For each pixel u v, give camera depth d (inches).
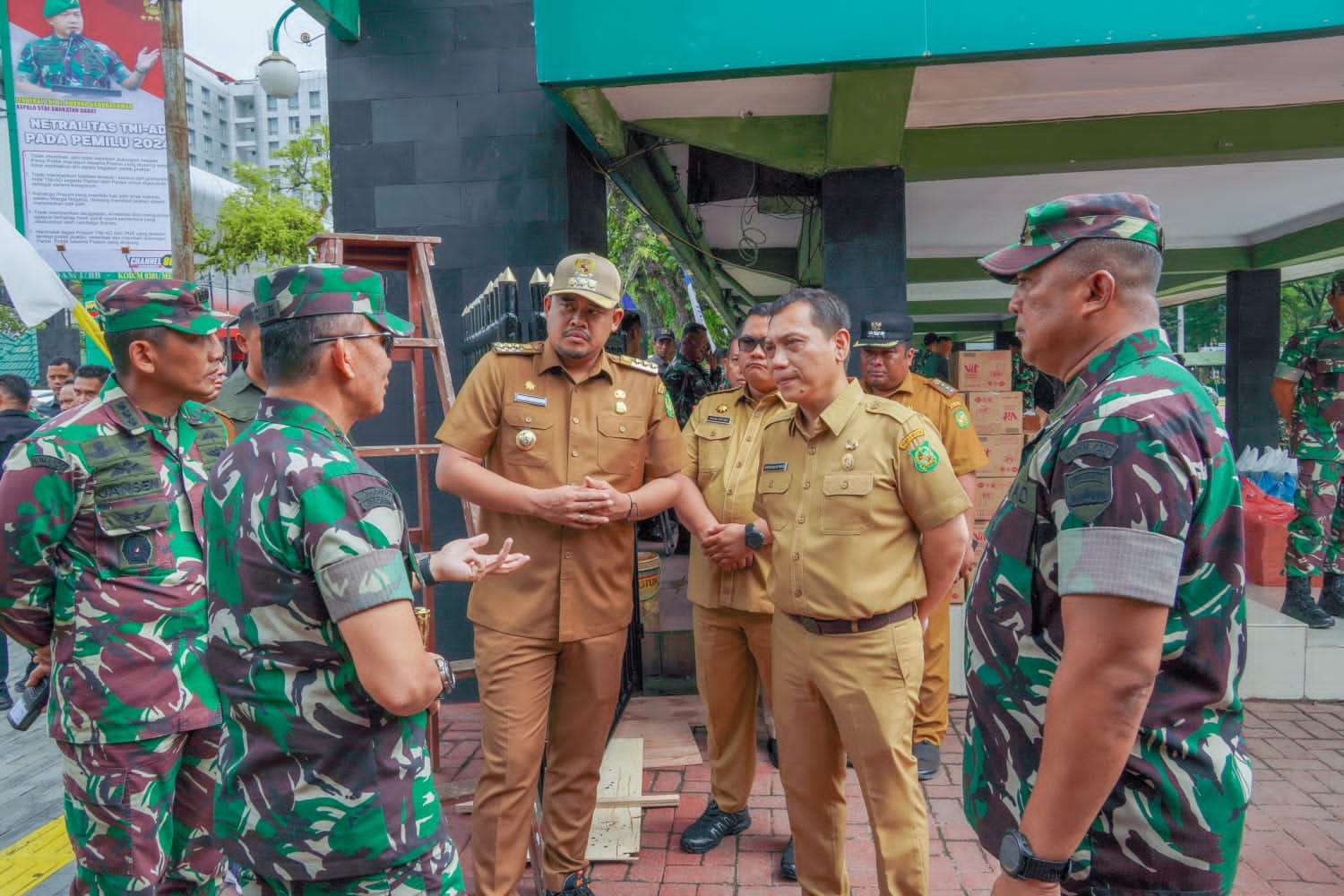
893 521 84.4
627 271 539.8
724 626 113.7
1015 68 151.1
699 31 129.6
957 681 166.1
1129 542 45.9
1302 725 152.9
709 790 131.8
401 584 55.8
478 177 168.6
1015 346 596.1
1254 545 201.3
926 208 271.1
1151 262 52.4
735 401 125.5
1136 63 149.5
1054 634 53.4
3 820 131.6
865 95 151.3
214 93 4468.5
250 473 56.9
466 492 95.5
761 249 352.5
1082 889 52.5
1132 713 46.3
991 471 171.2
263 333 60.1
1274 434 350.0
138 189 206.5
